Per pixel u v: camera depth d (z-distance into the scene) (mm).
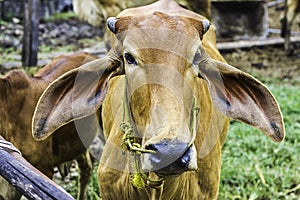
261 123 3869
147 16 3648
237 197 6656
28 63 10344
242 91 3934
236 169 7238
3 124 5250
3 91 5305
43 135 3859
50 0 15578
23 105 5414
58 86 3855
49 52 12539
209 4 8461
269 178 7070
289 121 9211
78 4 10117
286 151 7953
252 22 14672
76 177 7195
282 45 14445
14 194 5215
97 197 6582
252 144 8094
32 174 3203
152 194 3783
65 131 5691
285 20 13984
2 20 14891
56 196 3018
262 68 12945
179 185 3867
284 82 12023
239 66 12953
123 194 4199
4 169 3303
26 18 10312
